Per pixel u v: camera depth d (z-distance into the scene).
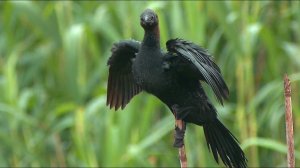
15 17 12.94
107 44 13.34
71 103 11.89
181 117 7.79
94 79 12.36
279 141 12.59
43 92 13.28
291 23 12.78
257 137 12.57
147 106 11.40
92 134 12.62
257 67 13.12
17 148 12.12
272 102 11.82
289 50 12.05
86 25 12.15
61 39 12.62
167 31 12.03
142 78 7.68
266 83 12.98
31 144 12.53
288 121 7.75
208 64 7.46
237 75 11.98
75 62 11.90
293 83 12.70
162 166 12.33
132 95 8.43
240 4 11.92
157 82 7.60
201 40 11.45
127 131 11.32
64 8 12.70
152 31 7.56
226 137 8.02
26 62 13.71
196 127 11.74
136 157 11.10
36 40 13.95
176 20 11.55
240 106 11.94
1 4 14.67
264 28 11.68
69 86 11.91
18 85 13.41
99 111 12.35
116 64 8.23
